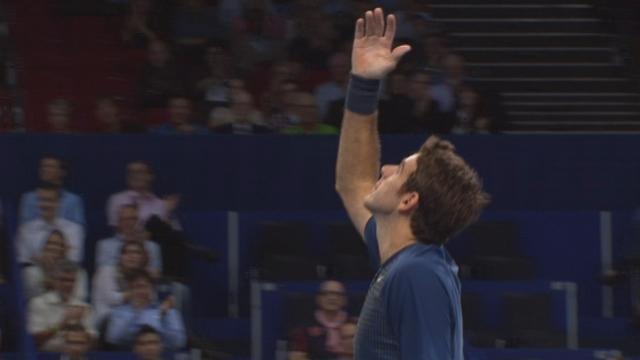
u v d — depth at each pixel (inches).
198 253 1331.2
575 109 1669.5
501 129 1519.4
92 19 1652.3
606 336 1407.5
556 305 1315.2
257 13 1536.7
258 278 1368.1
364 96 503.2
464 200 450.0
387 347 443.2
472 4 1699.1
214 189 1428.4
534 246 1441.9
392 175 462.0
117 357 1139.3
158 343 1125.7
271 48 1528.1
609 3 1717.5
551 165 1461.6
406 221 456.8
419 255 444.5
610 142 1467.8
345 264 1364.4
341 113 1456.7
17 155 1397.6
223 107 1457.9
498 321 1310.3
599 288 1450.5
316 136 1434.5
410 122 1432.1
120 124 1469.0
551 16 1704.0
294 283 1305.4
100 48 1626.5
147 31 1598.2
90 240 1373.0
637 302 1374.3
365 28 505.0
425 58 1493.6
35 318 1213.1
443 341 434.9
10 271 1266.0
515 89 1672.0
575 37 1694.1
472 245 1414.9
